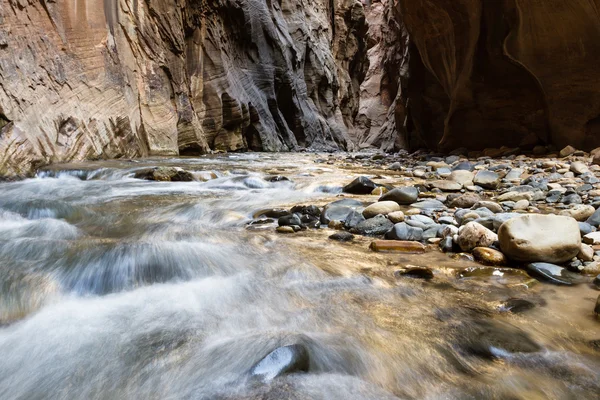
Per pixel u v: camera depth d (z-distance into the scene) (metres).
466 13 9.92
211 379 1.58
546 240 2.69
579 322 1.99
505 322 2.00
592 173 6.11
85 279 2.46
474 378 1.59
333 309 2.17
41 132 6.75
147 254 2.76
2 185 5.48
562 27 8.15
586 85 8.38
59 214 4.19
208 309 2.19
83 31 8.38
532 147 9.89
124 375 1.63
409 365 1.67
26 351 1.79
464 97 10.81
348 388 1.52
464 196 4.45
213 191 5.78
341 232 3.51
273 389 1.50
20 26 6.69
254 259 2.89
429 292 2.37
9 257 2.73
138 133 10.22
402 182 6.62
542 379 1.58
